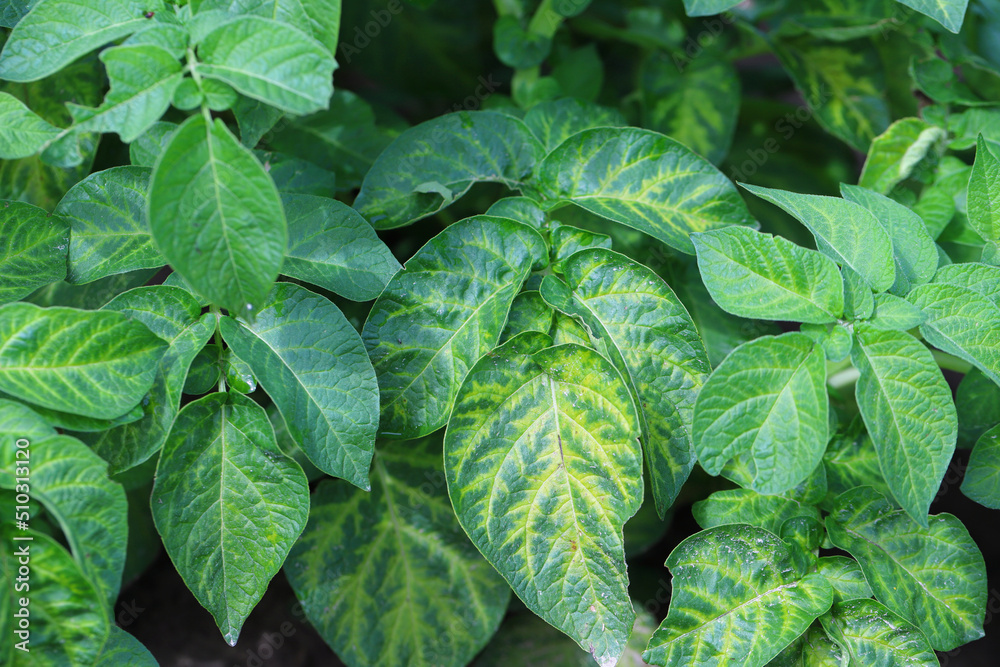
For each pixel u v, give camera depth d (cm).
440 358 56
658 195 59
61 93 62
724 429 54
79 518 52
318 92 51
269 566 55
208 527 54
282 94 51
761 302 55
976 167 58
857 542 57
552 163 59
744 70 90
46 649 51
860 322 55
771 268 56
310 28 54
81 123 52
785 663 57
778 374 55
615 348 56
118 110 52
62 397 52
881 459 54
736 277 55
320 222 57
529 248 57
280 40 52
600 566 55
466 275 57
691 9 59
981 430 62
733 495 58
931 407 54
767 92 90
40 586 51
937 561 57
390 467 64
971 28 70
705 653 56
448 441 55
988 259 59
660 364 56
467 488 55
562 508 55
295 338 55
